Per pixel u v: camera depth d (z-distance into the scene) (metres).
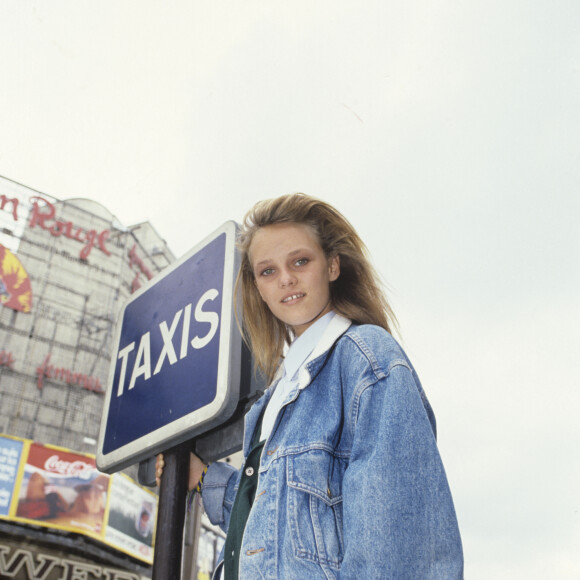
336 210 1.54
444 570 0.95
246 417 1.52
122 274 27.08
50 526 19.42
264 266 1.48
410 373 1.17
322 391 1.29
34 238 25.64
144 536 22.06
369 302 1.52
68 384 23.77
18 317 24.05
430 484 1.02
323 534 1.10
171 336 1.77
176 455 1.63
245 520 1.29
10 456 19.91
